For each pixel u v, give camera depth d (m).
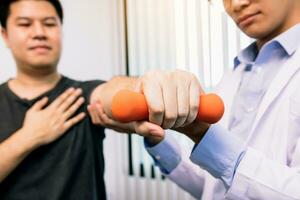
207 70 1.75
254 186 0.62
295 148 0.68
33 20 1.16
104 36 2.19
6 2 1.17
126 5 2.06
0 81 1.92
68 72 2.12
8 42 1.23
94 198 1.14
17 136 1.07
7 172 1.04
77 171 1.13
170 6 1.90
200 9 1.77
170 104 0.48
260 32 0.82
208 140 0.62
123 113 0.48
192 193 1.10
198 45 1.79
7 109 1.17
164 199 1.97
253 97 0.91
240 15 0.81
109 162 2.19
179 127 0.56
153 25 1.97
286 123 0.76
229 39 1.65
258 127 0.82
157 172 1.99
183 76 0.52
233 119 0.94
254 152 0.64
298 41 0.84
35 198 1.09
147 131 0.49
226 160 0.63
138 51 2.04
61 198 1.08
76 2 2.13
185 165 1.07
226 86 1.08
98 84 1.20
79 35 2.15
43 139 1.08
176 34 1.88
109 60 2.19
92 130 1.17
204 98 0.51
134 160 2.08
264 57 0.91
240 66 1.08
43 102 1.16
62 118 1.12
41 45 1.16
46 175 1.10
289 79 0.81
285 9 0.80
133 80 0.81
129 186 2.13
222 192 0.89
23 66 1.19
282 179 0.60
